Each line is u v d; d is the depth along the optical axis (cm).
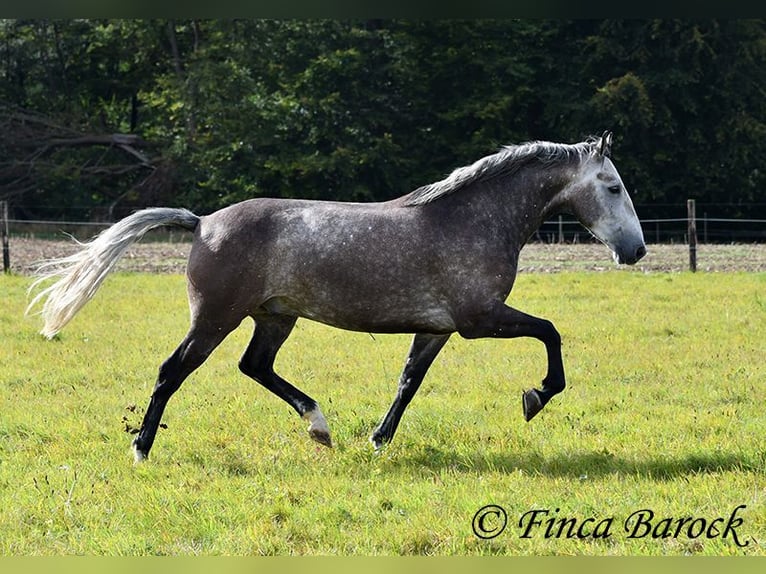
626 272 2339
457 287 900
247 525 738
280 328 958
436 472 861
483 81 4400
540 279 2161
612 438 958
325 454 920
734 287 2005
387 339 1520
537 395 895
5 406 1120
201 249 902
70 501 784
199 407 1105
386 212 909
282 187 4434
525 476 844
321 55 4269
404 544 705
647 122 4131
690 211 2367
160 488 821
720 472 842
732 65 4253
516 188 934
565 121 4419
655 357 1352
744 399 1127
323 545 707
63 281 921
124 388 1213
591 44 4328
